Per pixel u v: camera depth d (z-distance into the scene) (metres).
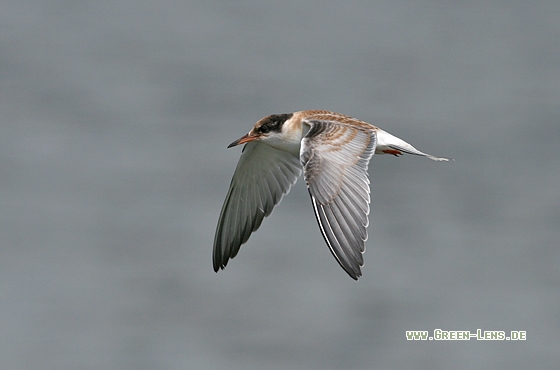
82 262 20.91
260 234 21.42
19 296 19.44
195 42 44.91
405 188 25.86
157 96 35.09
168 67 39.97
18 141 29.75
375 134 8.62
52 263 20.89
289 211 22.52
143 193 25.17
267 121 9.96
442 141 30.02
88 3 53.03
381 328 18.11
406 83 37.12
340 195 7.89
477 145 29.56
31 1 52.62
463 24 48.50
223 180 26.31
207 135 30.36
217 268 10.99
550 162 28.03
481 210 24.27
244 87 36.31
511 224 23.27
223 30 47.44
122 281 20.03
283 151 10.18
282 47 43.75
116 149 29.00
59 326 18.28
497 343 17.86
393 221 23.44
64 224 22.98
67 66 39.91
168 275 20.19
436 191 25.69
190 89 36.22
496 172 27.11
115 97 35.09
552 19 49.25
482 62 40.59
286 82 37.28
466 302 19.12
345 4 53.22
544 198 25.06
